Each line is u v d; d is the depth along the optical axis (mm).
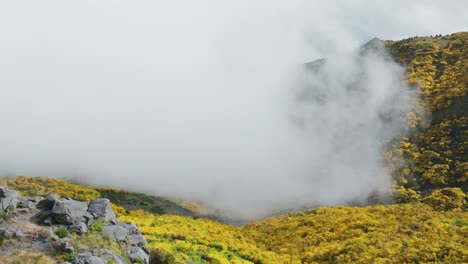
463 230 50250
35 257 23219
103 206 29781
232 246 47844
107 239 26984
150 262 29312
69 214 26531
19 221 25828
